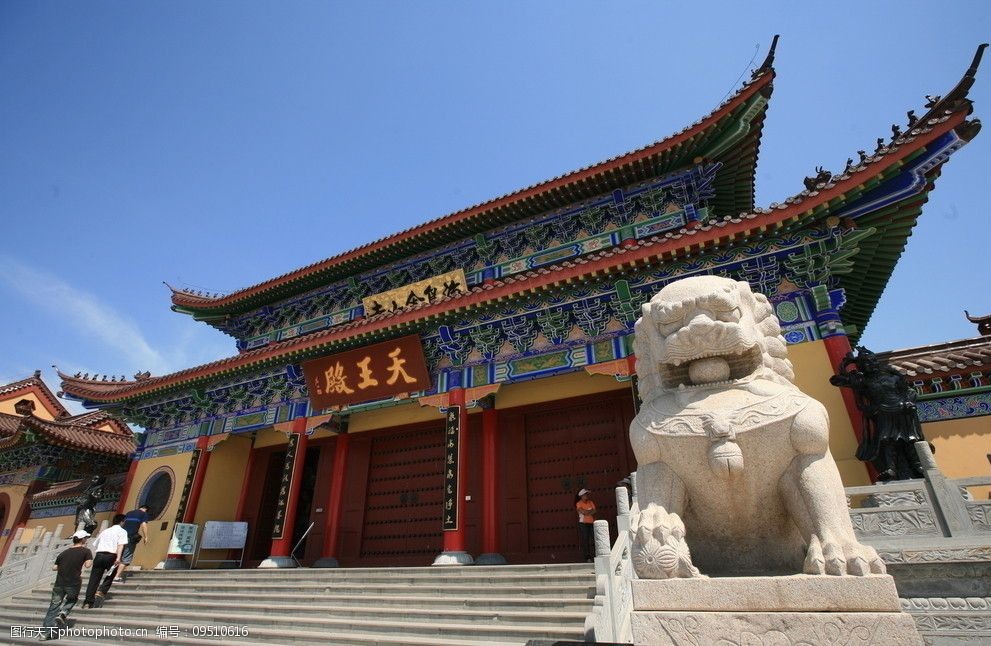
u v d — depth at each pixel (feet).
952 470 35.65
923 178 38.52
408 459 65.67
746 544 15.84
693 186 63.77
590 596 33.47
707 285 17.42
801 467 14.76
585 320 51.21
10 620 47.60
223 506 72.28
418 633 32.07
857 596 12.06
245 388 71.46
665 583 13.73
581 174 64.34
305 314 89.71
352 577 45.50
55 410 128.77
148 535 68.49
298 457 63.16
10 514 88.38
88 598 47.29
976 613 20.29
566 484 55.11
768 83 53.93
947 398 37.73
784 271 44.70
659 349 17.74
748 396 15.98
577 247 68.18
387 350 58.80
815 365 40.65
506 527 55.36
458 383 55.77
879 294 53.42
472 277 73.61
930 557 21.65
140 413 79.92
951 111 35.55
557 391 57.93
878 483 28.66
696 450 15.49
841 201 39.88
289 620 37.01
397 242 76.59
